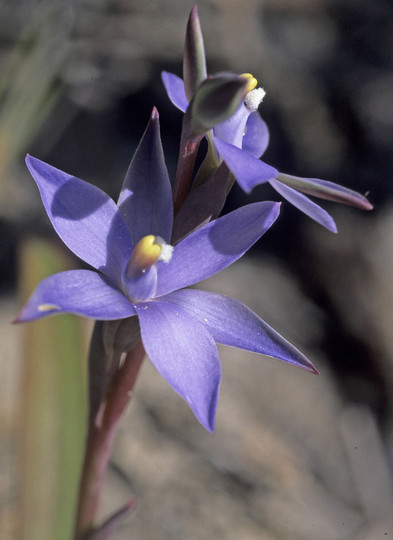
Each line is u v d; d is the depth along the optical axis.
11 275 0.33
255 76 0.42
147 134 0.16
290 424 0.31
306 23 0.46
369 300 0.36
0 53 0.36
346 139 0.42
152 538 0.25
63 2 0.34
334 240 0.38
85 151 0.38
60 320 0.20
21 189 0.36
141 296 0.16
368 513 0.30
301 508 0.28
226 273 0.37
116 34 0.40
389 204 0.39
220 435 0.29
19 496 0.19
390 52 0.46
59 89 0.31
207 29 0.43
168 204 0.16
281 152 0.41
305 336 0.36
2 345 0.28
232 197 0.38
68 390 0.20
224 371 0.31
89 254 0.16
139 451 0.27
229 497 0.27
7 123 0.30
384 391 0.34
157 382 0.29
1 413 0.26
